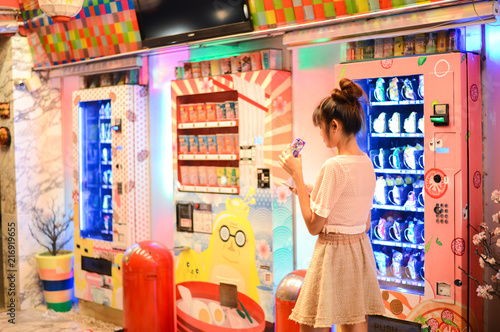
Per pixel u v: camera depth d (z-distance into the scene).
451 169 3.57
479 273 3.77
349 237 2.85
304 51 4.59
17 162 6.56
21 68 6.59
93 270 6.01
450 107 3.54
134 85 5.64
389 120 4.00
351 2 3.86
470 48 3.81
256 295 4.63
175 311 5.15
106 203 6.07
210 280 4.95
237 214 4.73
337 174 2.79
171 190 5.67
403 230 3.99
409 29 3.67
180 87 5.09
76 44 6.07
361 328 2.93
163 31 5.14
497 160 3.77
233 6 4.53
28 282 6.65
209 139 5.00
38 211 6.74
